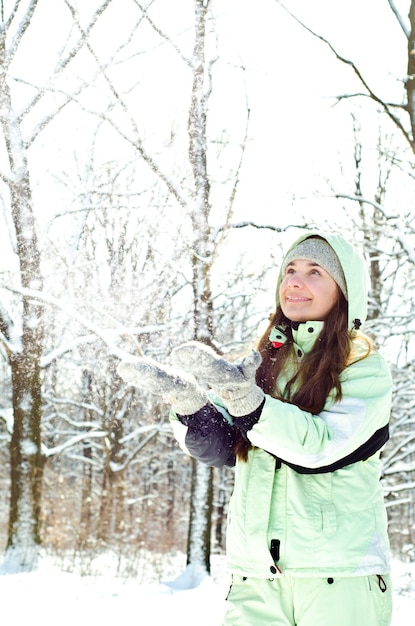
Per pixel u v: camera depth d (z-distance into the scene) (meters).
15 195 9.16
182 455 20.03
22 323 10.25
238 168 8.57
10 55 8.95
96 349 10.12
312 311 2.24
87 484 16.62
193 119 8.71
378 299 12.80
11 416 10.70
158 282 9.12
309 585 1.99
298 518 2.01
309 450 1.92
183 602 6.75
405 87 9.64
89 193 9.47
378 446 2.10
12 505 10.19
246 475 2.14
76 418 18.12
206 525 9.62
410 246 10.30
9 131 9.21
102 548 12.21
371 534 2.02
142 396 13.11
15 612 5.93
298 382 2.17
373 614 1.98
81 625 5.54
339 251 2.24
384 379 2.11
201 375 1.84
